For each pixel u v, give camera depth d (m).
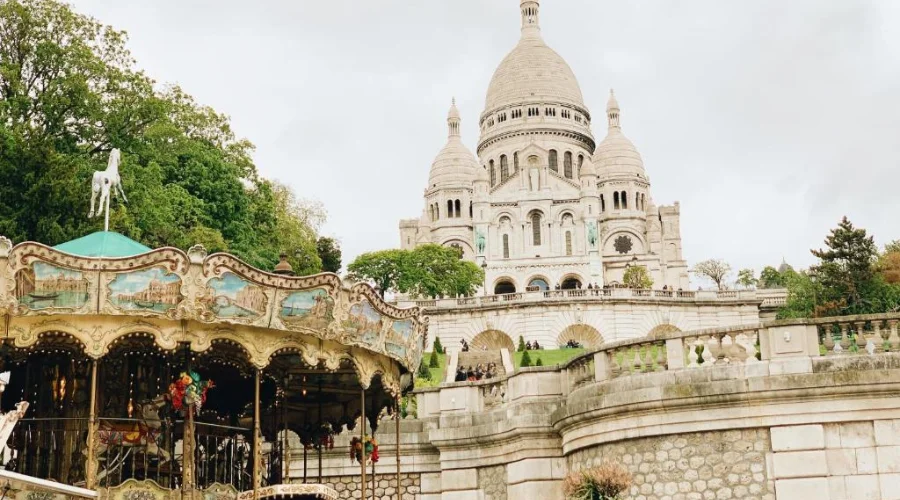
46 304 20.23
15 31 50.53
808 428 22.86
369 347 23.50
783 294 99.38
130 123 52.72
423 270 113.00
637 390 24.44
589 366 27.02
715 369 23.92
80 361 22.84
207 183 54.19
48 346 22.03
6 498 18.28
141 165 52.28
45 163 42.22
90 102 49.91
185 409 22.55
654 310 95.44
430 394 31.06
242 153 61.44
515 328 94.31
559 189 155.75
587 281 146.50
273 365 25.38
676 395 23.91
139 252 22.94
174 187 51.09
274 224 62.38
